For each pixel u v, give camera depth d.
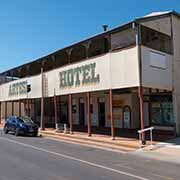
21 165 13.21
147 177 11.03
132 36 26.00
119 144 20.77
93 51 31.20
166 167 13.28
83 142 23.06
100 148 19.89
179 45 24.89
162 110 25.45
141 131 19.78
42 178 10.62
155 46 25.20
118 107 30.14
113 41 27.67
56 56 32.84
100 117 32.56
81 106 35.75
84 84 26.02
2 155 16.16
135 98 28.78
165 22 24.08
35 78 34.88
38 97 34.09
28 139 25.28
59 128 30.88
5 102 47.47
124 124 29.50
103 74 23.78
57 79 30.28
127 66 21.70
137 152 17.91
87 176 11.06
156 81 22.23
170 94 24.77
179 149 18.45
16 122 28.88
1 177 10.77
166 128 24.97
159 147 19.27
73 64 27.61
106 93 30.80
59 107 39.72
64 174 11.37
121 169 12.58
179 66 24.66
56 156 16.05
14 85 41.00
